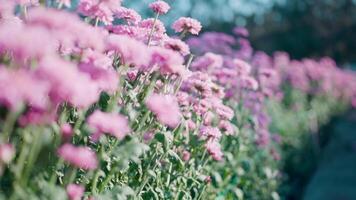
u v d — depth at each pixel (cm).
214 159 135
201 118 129
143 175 109
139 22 119
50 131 89
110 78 86
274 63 398
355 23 739
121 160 94
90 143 103
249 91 207
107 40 95
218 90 138
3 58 88
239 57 265
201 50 247
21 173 85
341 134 347
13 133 90
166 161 114
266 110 274
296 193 244
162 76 112
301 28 729
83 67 86
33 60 78
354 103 462
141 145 94
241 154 174
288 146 276
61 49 92
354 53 730
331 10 750
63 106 94
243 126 175
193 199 130
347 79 468
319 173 259
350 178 248
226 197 151
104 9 99
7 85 69
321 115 392
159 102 93
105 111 100
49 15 77
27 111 87
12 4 96
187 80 134
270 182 191
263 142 200
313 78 425
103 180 101
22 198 79
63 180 92
